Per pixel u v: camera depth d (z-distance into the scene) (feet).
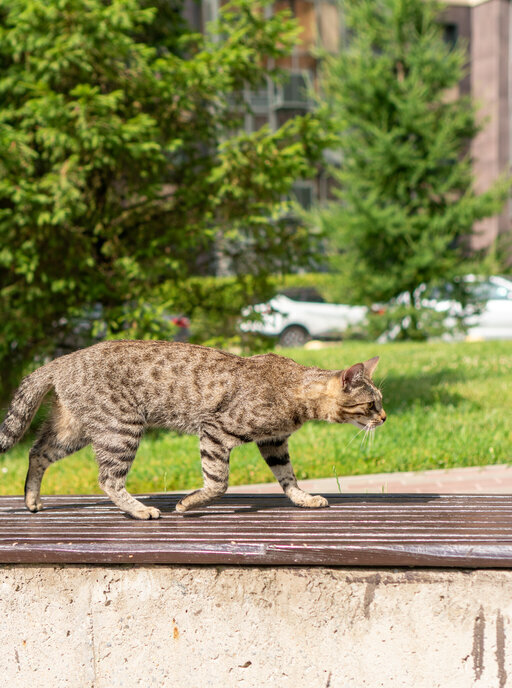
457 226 58.90
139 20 28.63
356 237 58.34
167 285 32.22
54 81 28.48
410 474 22.49
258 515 13.15
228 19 31.76
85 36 26.61
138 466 24.86
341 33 92.63
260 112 92.84
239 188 29.86
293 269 34.24
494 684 10.77
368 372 14.48
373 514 13.08
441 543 10.69
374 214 56.70
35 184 27.09
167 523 12.62
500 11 97.76
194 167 34.01
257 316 32.89
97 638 11.37
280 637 11.05
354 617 10.88
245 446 26.20
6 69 30.04
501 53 98.53
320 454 24.82
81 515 13.53
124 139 27.40
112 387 13.20
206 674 11.26
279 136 29.73
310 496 14.07
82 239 29.14
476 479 21.56
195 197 30.48
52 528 12.40
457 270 57.98
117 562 11.05
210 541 11.14
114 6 27.22
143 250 29.76
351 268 59.11
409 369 41.24
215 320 33.22
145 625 11.27
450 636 10.75
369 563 10.66
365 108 58.59
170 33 33.94
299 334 68.39
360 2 61.57
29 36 26.81
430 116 58.44
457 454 24.23
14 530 12.30
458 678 10.80
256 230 31.58
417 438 26.27
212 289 33.45
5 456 27.86
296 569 10.93
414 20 60.08
